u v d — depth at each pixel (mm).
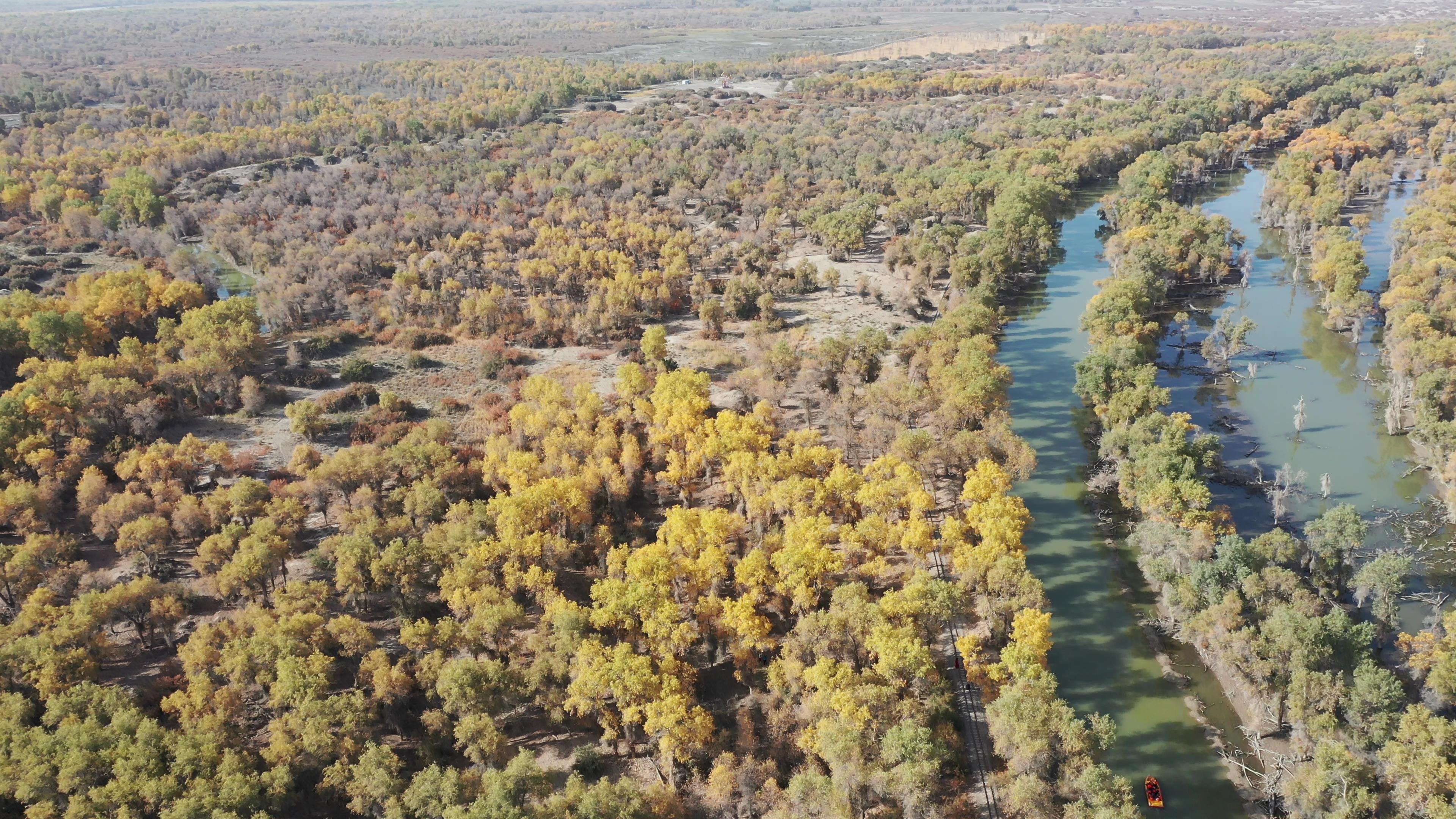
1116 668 107938
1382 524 130250
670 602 104188
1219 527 120312
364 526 119375
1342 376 175250
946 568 120375
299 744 89000
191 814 80000
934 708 94125
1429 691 95062
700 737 90562
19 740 87812
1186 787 92375
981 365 146625
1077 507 138250
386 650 109250
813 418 160625
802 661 100625
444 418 164875
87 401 152375
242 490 126500
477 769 91188
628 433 146125
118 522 124438
